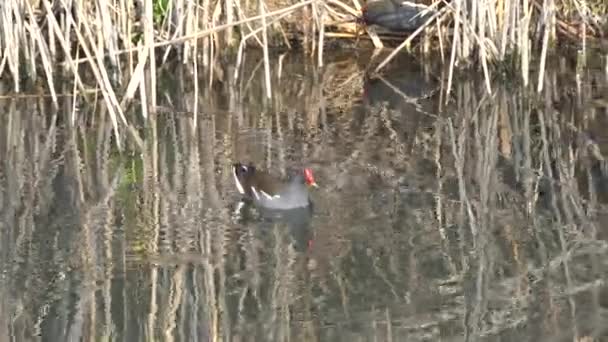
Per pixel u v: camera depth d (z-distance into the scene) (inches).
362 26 773.9
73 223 473.1
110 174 536.4
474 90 682.2
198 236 457.4
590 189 510.3
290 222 469.7
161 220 474.3
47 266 431.5
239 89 695.7
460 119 625.6
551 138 587.5
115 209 487.8
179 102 667.4
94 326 386.6
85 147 582.9
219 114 642.8
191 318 390.6
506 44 696.4
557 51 734.5
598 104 641.0
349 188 510.9
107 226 469.4
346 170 536.1
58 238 457.4
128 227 468.1
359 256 438.6
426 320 387.2
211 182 519.8
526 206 489.7
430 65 734.5
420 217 475.5
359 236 457.1
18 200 503.5
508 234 458.6
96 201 498.3
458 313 391.2
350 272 425.4
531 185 516.1
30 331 383.9
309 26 756.6
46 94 673.0
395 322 384.5
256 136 595.5
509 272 422.6
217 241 453.1
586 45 735.7
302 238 454.6
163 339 377.4
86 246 449.1
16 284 417.1
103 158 563.2
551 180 523.5
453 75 703.1
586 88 670.5
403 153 563.2
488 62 702.5
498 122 618.5
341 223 469.7
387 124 615.8
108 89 586.9
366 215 477.4
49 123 626.8
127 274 424.2
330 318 390.3
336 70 732.7
